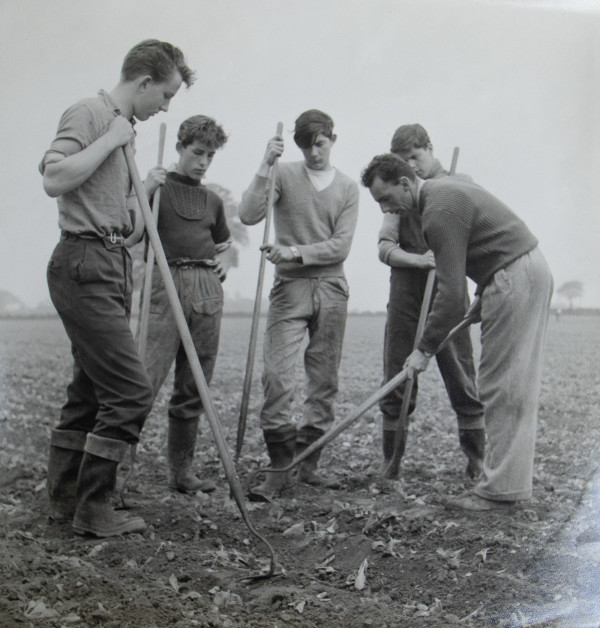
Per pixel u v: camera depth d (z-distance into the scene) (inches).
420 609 109.8
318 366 169.0
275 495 158.2
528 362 137.2
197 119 158.1
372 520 136.8
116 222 128.6
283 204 170.4
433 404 239.1
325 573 121.3
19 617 97.9
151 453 191.0
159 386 158.2
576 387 211.8
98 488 127.1
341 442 204.7
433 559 121.5
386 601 113.0
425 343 141.9
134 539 127.0
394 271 175.3
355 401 236.8
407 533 133.2
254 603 109.7
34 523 135.0
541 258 139.0
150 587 110.5
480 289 143.9
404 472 178.7
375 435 210.2
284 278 169.0
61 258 125.1
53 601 103.0
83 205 125.3
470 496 141.6
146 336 156.7
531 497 142.6
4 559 113.5
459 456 190.7
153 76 132.1
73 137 123.6
